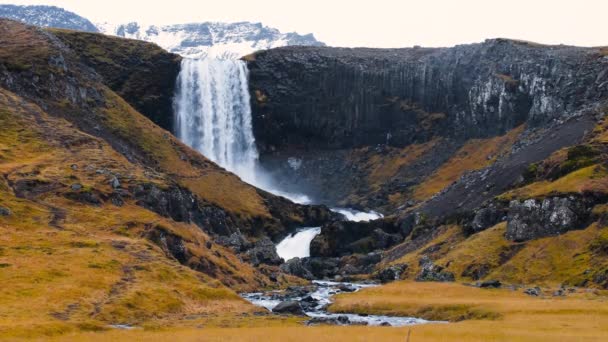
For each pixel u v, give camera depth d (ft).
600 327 364.79
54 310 407.03
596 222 645.92
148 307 449.06
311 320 435.94
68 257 527.40
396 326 399.03
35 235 580.71
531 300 493.36
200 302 495.00
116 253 563.89
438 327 382.63
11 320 368.48
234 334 345.92
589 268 588.91
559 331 354.13
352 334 346.74
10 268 481.05
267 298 621.31
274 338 328.49
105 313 416.87
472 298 528.63
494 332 353.10
